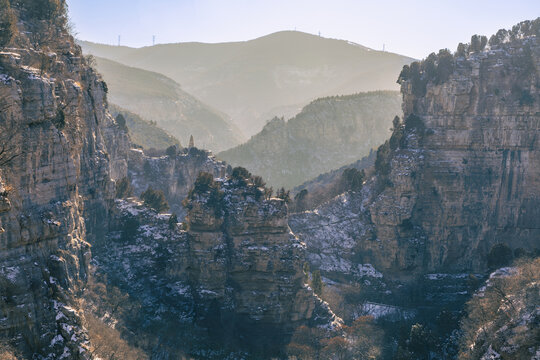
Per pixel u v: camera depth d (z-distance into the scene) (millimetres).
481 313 127312
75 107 110000
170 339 134125
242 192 161625
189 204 158500
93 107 155750
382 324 172000
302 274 159625
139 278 149750
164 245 156125
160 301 147125
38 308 85312
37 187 89438
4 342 79438
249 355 143375
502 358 103000
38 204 89562
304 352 146125
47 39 129375
